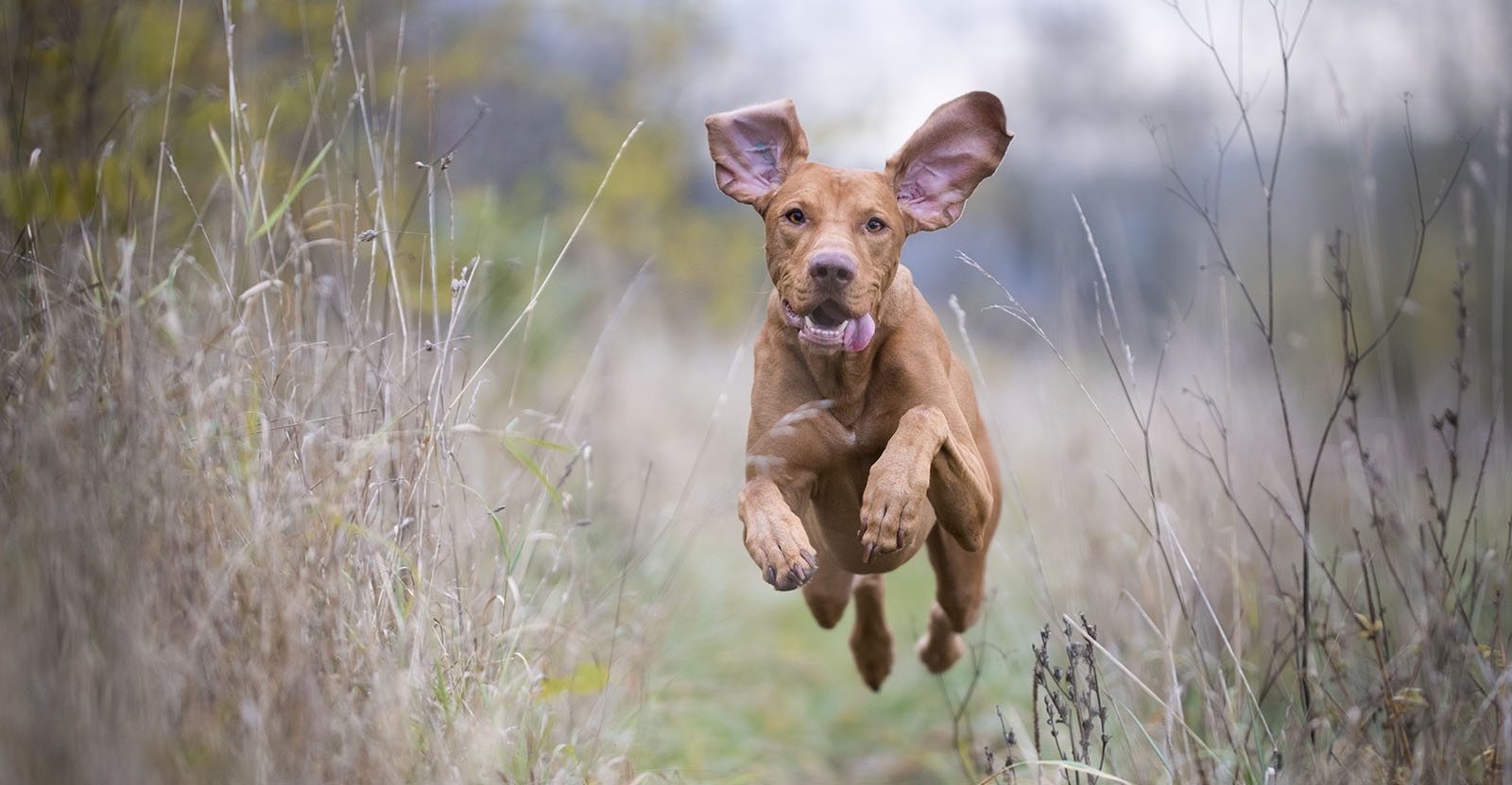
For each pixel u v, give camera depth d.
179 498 4.58
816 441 5.71
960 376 6.30
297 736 4.18
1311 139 16.30
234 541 4.79
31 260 5.45
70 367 4.91
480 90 15.65
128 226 5.80
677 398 11.93
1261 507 7.91
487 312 9.49
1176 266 17.34
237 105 6.33
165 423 4.71
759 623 9.73
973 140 5.92
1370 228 7.67
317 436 5.26
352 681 4.64
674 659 7.97
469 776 4.64
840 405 5.76
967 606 6.86
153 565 4.34
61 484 4.34
